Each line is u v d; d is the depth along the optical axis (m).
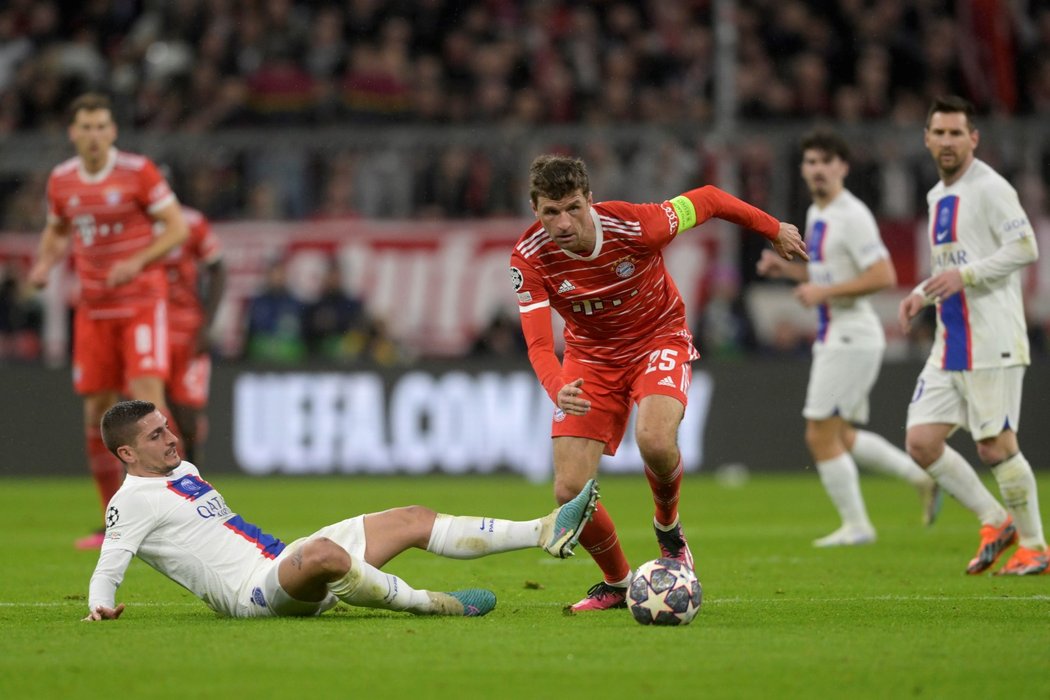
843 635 21.02
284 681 17.52
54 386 64.12
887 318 62.88
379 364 63.53
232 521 22.81
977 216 30.19
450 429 63.56
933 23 76.56
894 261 62.94
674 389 23.67
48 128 75.19
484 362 63.47
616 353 24.45
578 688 17.11
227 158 66.62
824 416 37.91
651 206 23.84
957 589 27.55
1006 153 63.19
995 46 73.50
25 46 80.88
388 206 67.00
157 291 38.22
